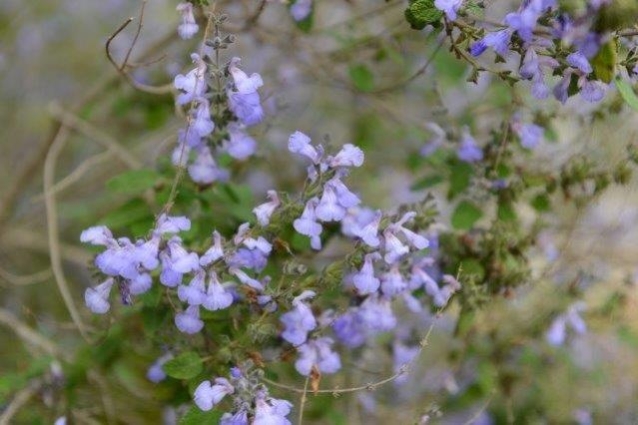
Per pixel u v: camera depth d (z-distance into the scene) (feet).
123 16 3.22
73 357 2.49
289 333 2.24
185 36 2.28
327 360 2.28
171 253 2.20
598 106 2.54
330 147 2.25
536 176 2.46
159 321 2.31
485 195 2.45
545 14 2.15
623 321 2.68
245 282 2.22
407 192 2.83
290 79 2.80
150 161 2.72
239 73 2.24
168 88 2.47
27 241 2.85
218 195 2.40
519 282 2.44
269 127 2.57
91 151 3.00
